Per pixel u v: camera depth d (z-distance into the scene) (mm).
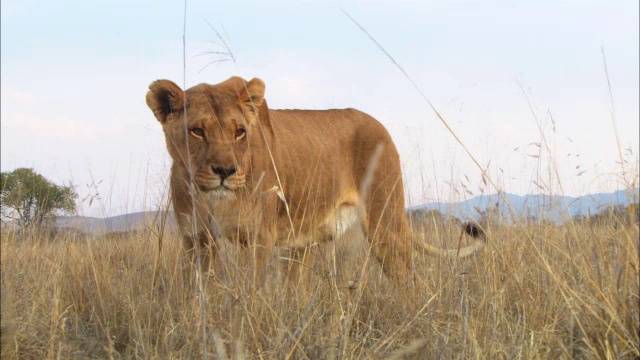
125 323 7051
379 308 7715
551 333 5938
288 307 6582
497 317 6281
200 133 7688
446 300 6828
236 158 7699
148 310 6965
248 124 8078
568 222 6859
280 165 8734
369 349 5938
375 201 9758
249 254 7195
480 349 5520
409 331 6535
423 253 9758
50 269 8141
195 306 6582
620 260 5641
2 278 6520
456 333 6129
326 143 9562
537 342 5727
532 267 7320
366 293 7941
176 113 7941
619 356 5145
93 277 8078
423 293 7363
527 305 6562
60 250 8727
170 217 9266
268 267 6949
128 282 7688
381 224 9719
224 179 7523
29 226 9227
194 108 7777
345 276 7781
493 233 7691
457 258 7160
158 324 6812
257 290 6359
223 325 6117
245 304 5848
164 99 8055
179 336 6316
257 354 5664
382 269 9602
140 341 6402
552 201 7082
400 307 7332
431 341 6023
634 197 5574
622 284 5617
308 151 9219
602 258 5973
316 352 5859
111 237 9758
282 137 8992
